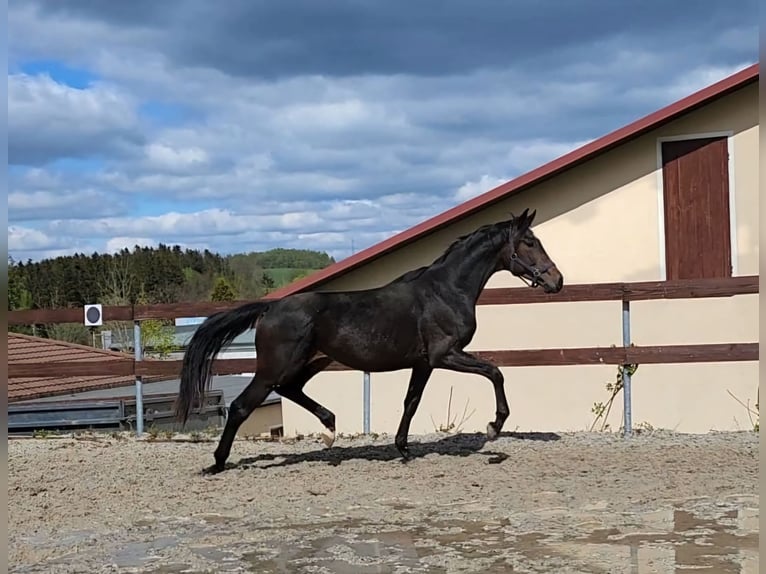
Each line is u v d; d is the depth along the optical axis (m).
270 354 7.82
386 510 6.75
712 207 11.25
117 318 10.15
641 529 6.09
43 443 9.72
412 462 8.34
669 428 11.05
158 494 7.35
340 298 7.95
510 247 8.20
